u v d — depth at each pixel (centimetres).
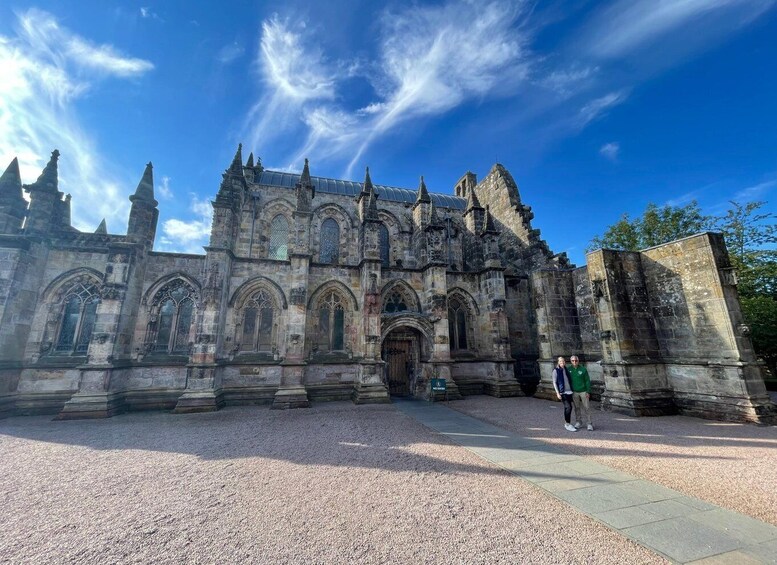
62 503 845
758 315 2578
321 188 3903
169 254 2483
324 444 1368
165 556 609
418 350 2838
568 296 2736
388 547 629
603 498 834
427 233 2948
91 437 1514
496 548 621
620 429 1552
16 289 2062
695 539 647
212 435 1533
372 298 2566
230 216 2497
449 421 1797
